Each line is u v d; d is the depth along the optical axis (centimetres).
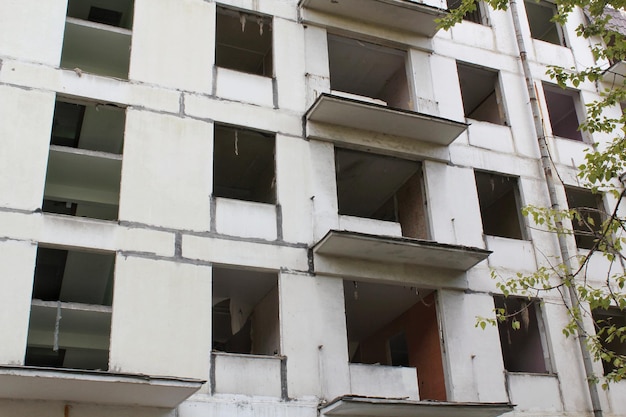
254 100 1655
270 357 1410
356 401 1334
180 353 1344
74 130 1762
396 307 1806
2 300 1262
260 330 1667
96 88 1510
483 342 1639
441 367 1620
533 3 2270
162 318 1358
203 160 1533
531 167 1944
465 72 2042
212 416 1313
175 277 1401
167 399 1248
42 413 1205
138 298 1355
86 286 1722
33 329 1498
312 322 1479
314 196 1608
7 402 1191
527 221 1859
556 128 2323
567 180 1964
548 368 1714
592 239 2198
